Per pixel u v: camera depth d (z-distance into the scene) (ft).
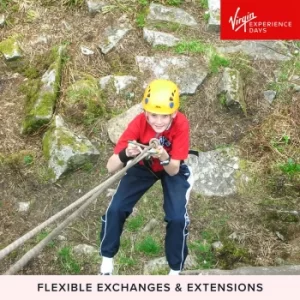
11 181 16.26
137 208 15.67
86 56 19.24
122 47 19.57
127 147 11.81
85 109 17.62
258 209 15.83
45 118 17.21
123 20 20.35
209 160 16.84
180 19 20.61
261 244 14.96
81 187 16.24
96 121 17.61
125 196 12.32
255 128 17.80
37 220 15.49
